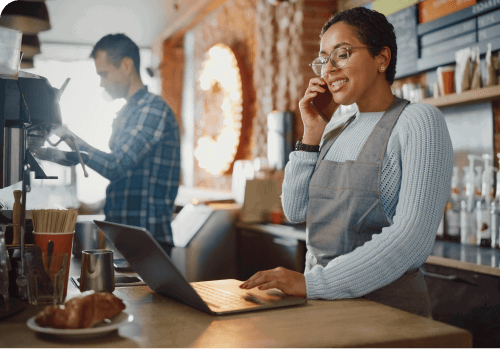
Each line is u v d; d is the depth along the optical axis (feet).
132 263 3.93
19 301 3.63
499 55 7.61
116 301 2.96
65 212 3.84
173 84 22.65
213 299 3.62
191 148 21.11
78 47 23.61
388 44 4.58
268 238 10.63
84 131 18.44
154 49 23.70
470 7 8.02
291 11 12.47
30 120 4.32
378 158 4.37
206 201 13.32
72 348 2.57
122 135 7.40
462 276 6.40
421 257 3.92
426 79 9.22
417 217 3.92
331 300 3.72
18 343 2.65
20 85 4.29
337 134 4.99
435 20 8.78
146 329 2.92
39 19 9.39
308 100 5.11
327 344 2.62
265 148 13.93
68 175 8.47
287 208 5.23
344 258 3.86
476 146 8.14
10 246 4.07
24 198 3.99
